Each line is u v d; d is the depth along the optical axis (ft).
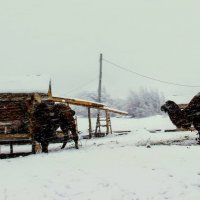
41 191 32.12
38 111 57.67
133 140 72.54
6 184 34.01
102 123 166.20
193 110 60.39
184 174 34.99
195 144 57.11
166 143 61.31
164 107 63.41
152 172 36.24
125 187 32.63
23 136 57.57
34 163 43.57
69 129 60.90
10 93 58.49
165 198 30.19
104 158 43.86
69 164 41.50
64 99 87.97
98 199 30.37
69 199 30.55
